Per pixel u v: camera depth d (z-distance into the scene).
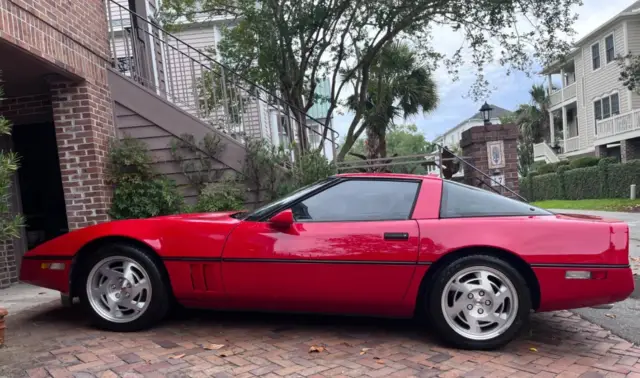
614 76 24.81
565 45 8.89
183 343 3.74
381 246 3.61
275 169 7.18
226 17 12.00
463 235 3.55
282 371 3.19
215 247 3.83
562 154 31.80
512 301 3.49
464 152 8.88
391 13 8.77
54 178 7.43
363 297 3.65
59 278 4.06
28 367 3.25
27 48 5.13
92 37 6.68
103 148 6.72
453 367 3.25
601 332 4.04
